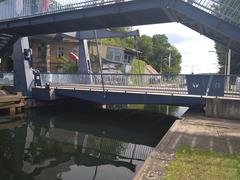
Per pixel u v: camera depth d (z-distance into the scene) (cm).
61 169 1132
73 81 3005
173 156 826
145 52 9000
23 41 2753
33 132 1823
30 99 2647
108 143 1602
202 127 1273
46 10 2089
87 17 1902
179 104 1933
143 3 1672
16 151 1366
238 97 1712
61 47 4775
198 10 1523
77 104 3000
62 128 1986
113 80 2677
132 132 1903
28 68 2717
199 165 748
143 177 662
